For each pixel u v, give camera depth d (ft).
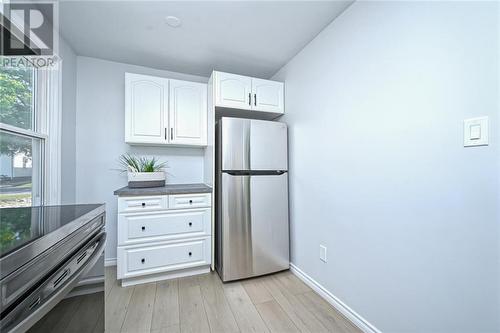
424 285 3.60
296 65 7.27
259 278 6.94
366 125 4.66
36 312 1.84
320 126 6.10
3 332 1.55
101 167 7.58
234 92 7.34
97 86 7.56
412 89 3.76
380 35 4.33
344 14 5.26
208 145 7.81
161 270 6.49
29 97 5.21
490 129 2.84
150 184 7.20
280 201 7.30
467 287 3.08
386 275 4.23
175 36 6.29
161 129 7.33
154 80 7.28
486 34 2.88
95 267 3.19
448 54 3.27
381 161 4.32
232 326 4.75
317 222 6.19
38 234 2.11
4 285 1.59
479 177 2.95
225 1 4.96
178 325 4.75
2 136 4.37
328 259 5.75
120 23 5.71
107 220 7.62
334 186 5.57
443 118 3.33
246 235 6.82
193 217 6.88
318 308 5.42
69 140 6.77
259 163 7.08
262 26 5.85
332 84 5.65
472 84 3.01
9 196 4.57
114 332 4.53
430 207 3.51
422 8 3.61
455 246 3.22
